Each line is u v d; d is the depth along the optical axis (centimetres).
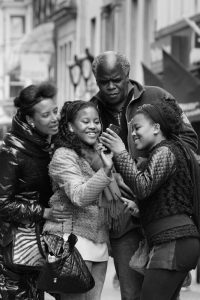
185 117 809
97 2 4197
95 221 766
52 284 750
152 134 729
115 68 801
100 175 729
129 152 797
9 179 798
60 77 4966
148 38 3347
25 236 793
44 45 4941
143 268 751
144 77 2436
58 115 805
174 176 714
